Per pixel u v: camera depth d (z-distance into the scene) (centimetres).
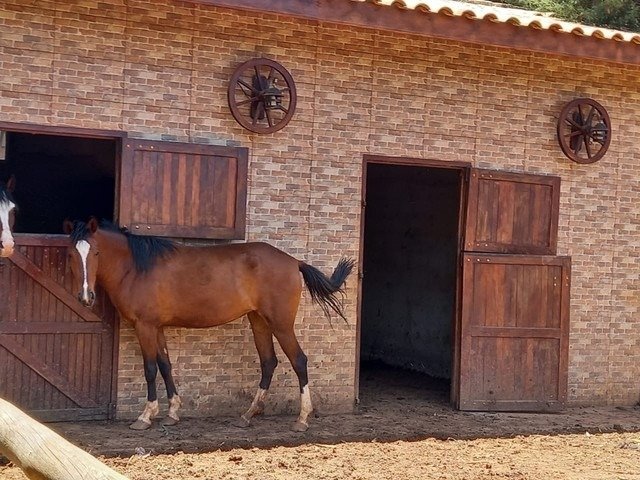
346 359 902
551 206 967
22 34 782
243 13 851
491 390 941
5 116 777
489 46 945
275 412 877
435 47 923
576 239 987
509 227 951
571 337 984
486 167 948
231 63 850
